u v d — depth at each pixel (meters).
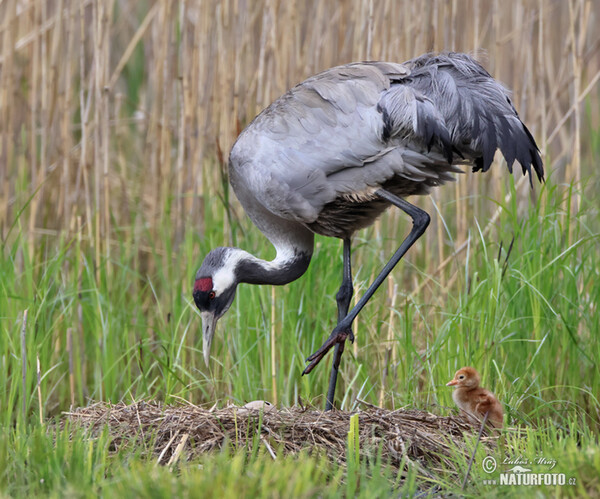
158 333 11.23
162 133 13.25
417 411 8.98
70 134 13.06
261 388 10.71
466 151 9.22
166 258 12.47
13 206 13.41
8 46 12.88
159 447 8.09
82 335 11.53
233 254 9.89
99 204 12.41
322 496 6.66
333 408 9.45
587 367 10.54
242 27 13.18
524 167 8.96
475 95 8.91
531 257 10.64
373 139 8.88
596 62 18.14
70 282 12.20
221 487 6.23
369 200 9.32
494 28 13.17
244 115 13.13
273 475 6.51
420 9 12.59
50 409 11.13
